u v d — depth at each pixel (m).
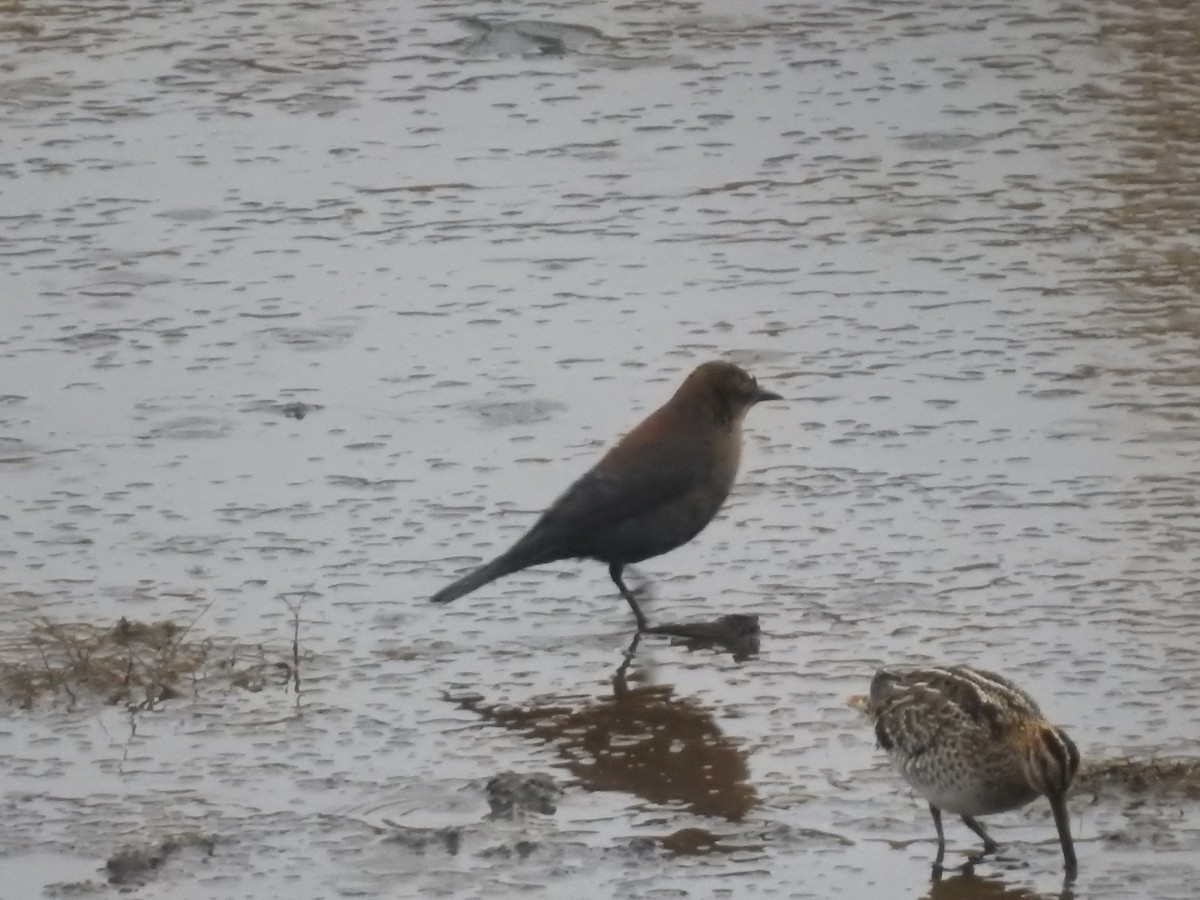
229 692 12.53
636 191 19.72
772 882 10.48
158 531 14.53
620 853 10.74
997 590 13.29
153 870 10.70
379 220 19.44
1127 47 21.81
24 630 13.23
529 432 15.83
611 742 11.93
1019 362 16.42
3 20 23.89
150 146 20.98
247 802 11.34
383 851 10.83
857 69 21.75
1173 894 10.25
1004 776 10.55
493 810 11.19
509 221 19.30
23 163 20.66
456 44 22.92
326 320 17.69
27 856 10.87
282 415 16.20
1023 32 22.33
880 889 10.41
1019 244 18.33
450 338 17.33
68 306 18.03
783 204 19.31
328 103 21.75
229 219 19.53
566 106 21.44
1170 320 16.92
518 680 12.70
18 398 16.55
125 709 12.37
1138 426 15.36
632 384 16.47
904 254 18.30
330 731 12.09
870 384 16.25
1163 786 11.10
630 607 13.62
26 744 12.00
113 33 23.56
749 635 13.02
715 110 21.12
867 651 12.72
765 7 23.41
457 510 14.77
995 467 14.91
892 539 14.06
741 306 17.62
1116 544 13.78
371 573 13.95
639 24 23.14
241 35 23.45
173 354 17.22
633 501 13.65
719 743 11.87
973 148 20.06
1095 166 19.58
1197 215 18.59
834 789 11.37
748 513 14.56
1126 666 12.27
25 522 14.69
